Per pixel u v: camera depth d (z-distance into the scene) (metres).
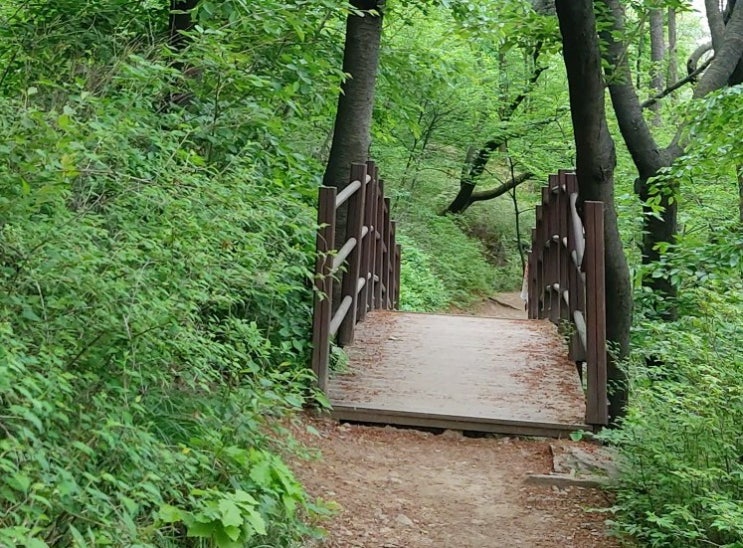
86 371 3.54
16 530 2.45
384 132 11.35
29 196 3.73
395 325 9.30
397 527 4.68
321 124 12.41
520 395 7.01
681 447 4.81
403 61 9.62
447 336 8.89
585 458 5.75
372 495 5.11
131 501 2.89
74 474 3.06
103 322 3.55
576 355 7.71
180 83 6.36
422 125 20.23
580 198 7.07
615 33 8.97
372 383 7.12
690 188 12.48
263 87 6.71
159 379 3.94
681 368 5.41
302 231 5.51
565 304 9.13
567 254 8.70
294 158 7.52
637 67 16.42
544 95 19.14
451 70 10.35
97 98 4.65
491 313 22.03
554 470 5.64
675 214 10.56
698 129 8.29
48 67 6.02
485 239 25.27
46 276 3.48
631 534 4.62
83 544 2.63
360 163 7.77
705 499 4.17
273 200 5.36
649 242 10.61
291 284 6.28
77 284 3.49
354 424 6.49
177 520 3.17
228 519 3.14
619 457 5.46
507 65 19.42
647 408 5.41
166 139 5.57
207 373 4.28
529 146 20.38
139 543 2.88
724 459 4.64
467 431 6.44
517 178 22.69
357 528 4.57
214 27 6.70
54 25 6.76
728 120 8.09
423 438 6.34
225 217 4.66
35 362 3.09
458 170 22.45
